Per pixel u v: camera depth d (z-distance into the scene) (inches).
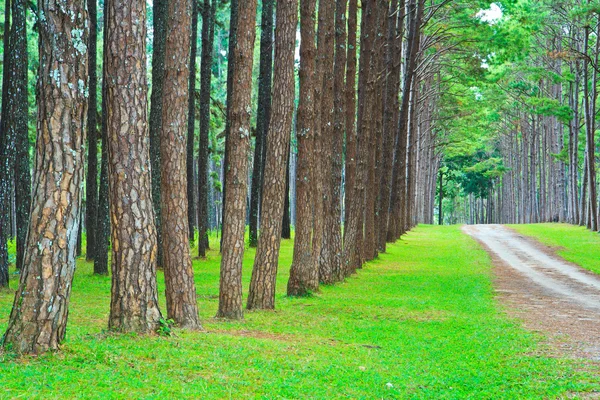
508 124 3193.9
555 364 413.7
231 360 352.5
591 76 2137.1
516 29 1435.8
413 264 1275.8
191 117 1275.8
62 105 307.3
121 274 383.6
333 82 924.0
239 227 558.3
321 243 861.8
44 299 310.3
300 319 585.0
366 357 417.1
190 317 461.7
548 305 772.0
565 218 2674.7
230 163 555.5
